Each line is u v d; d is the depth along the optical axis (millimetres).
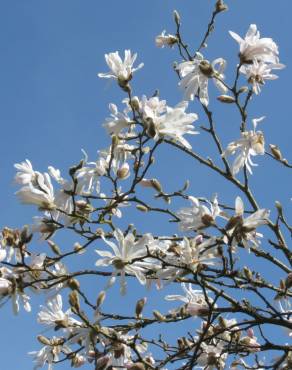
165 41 2406
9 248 2141
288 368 2221
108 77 2207
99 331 2088
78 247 2162
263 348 2154
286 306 2215
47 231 2111
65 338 2197
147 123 2047
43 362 2191
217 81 2305
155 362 2240
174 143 2314
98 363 2090
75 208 2121
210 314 2082
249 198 2320
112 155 2139
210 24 2398
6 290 2088
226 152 2283
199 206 2051
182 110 2061
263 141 2273
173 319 2176
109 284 2035
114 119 2154
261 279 2182
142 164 2266
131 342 2168
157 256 2039
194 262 2055
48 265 2123
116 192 2141
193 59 2398
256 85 2309
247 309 2123
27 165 2156
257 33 2258
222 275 2068
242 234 2039
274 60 2262
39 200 2105
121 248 2037
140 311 2162
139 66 2213
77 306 2078
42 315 2152
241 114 2311
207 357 2225
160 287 2152
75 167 2092
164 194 2266
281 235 2256
